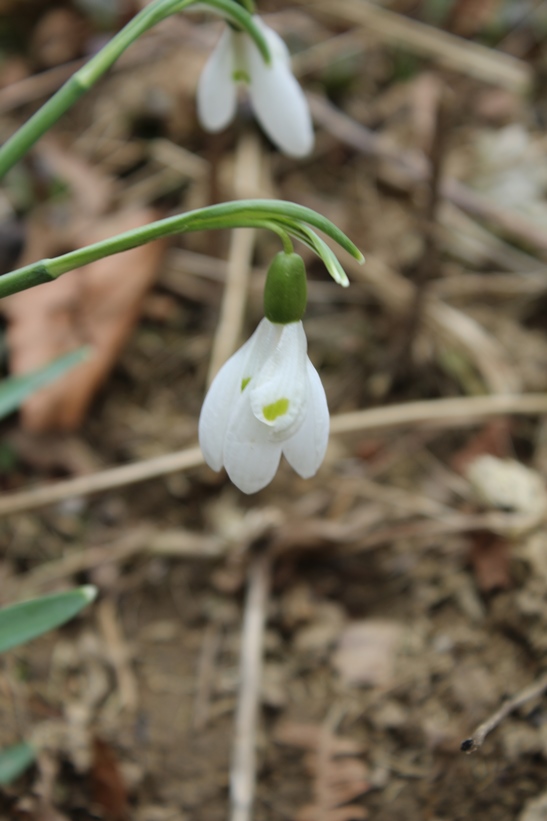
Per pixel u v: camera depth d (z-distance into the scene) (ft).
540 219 1.44
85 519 1.16
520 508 1.11
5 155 0.85
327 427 0.85
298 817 1.00
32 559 1.14
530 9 1.77
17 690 1.05
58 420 1.20
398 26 1.65
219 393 0.85
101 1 1.65
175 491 1.18
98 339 1.24
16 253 1.35
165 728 1.05
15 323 1.24
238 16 0.91
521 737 1.00
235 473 0.84
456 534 1.13
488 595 1.09
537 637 1.04
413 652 1.07
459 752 1.01
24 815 0.98
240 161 1.44
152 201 1.45
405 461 1.20
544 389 1.25
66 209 1.40
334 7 1.67
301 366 0.83
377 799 1.00
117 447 1.21
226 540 1.13
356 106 1.61
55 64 1.66
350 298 1.35
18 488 1.18
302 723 1.05
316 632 1.09
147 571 1.14
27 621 0.90
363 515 1.15
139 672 1.08
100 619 1.11
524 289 1.35
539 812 0.97
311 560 1.13
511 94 1.64
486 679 1.04
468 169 1.52
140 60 1.61
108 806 1.00
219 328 1.25
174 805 1.01
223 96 0.97
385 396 1.27
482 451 1.19
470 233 1.42
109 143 1.52
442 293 1.36
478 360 1.27
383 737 1.03
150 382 1.27
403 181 1.45
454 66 1.66
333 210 1.44
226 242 1.37
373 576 1.12
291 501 1.17
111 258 1.28
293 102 0.95
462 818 0.99
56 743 1.03
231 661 1.09
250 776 1.00
